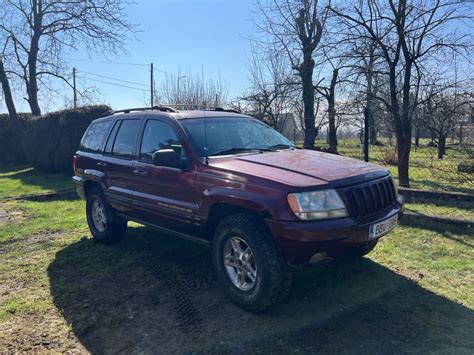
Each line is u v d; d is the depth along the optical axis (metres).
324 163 3.78
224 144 4.29
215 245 3.70
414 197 7.50
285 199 3.14
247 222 3.39
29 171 17.11
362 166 3.79
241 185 3.45
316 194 3.15
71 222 7.13
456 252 4.73
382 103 9.60
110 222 5.46
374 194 3.52
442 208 6.91
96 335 3.28
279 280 3.27
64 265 4.91
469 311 3.36
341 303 3.58
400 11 8.93
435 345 2.91
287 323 3.28
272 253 3.26
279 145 4.75
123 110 5.63
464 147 8.96
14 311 3.73
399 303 3.54
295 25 11.98
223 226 3.60
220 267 3.69
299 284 3.99
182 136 4.20
